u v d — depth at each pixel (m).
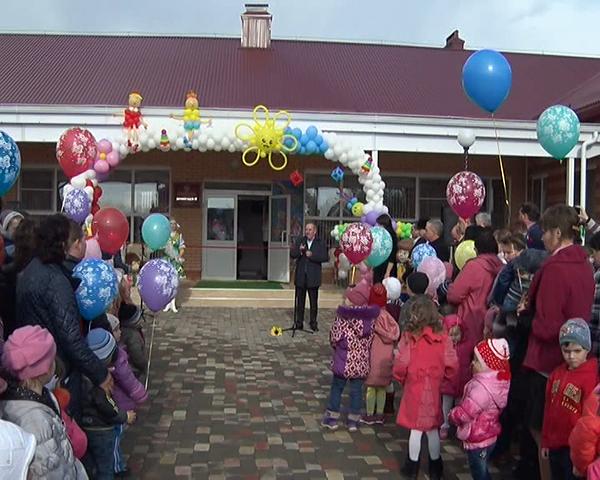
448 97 16.55
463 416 4.27
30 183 15.60
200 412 6.27
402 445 5.48
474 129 12.45
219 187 16.08
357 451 5.34
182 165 15.95
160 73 17.05
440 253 7.51
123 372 4.30
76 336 3.48
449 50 20.67
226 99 15.27
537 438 4.24
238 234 16.22
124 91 15.58
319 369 8.02
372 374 5.77
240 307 13.02
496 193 16.56
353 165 10.66
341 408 6.40
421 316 4.70
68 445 2.77
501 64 6.79
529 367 4.22
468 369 5.29
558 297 4.03
